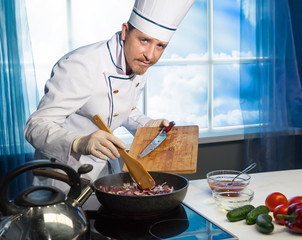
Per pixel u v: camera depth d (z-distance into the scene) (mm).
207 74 3402
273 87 3463
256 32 3393
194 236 1018
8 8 2699
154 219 1133
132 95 1777
